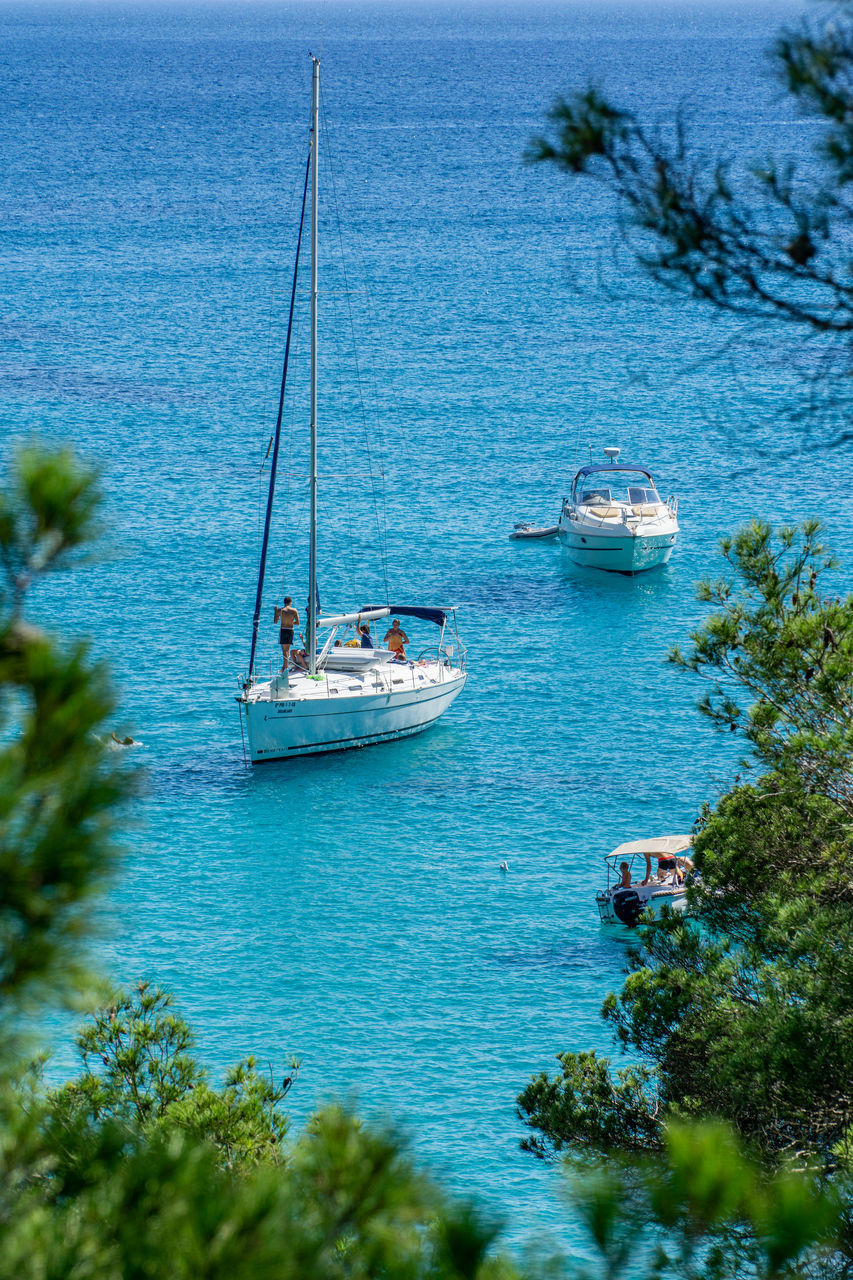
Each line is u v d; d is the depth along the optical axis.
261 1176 14.55
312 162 156.00
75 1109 19.41
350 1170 14.94
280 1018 98.50
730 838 56.03
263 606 184.88
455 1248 14.34
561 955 106.88
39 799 12.52
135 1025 36.38
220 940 109.00
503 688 163.12
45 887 12.31
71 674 12.74
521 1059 93.56
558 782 138.88
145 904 114.12
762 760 52.62
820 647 48.59
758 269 26.05
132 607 182.00
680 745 146.75
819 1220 13.38
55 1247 14.13
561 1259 14.28
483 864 122.19
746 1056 45.81
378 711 146.62
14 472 13.28
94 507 13.39
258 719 140.75
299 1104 87.75
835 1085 44.81
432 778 139.75
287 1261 13.52
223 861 122.19
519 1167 81.94
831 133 24.38
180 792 135.25
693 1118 46.97
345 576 199.88
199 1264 13.44
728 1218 13.62
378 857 123.44
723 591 51.50
